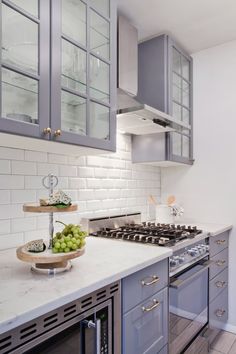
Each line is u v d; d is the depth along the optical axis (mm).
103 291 1010
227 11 1882
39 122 1090
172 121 1827
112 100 1492
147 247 1447
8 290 856
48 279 957
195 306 1771
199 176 2520
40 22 1100
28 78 1076
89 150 1479
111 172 2100
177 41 2309
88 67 1346
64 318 860
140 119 1747
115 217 2016
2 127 958
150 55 2229
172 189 2654
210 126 2471
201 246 1812
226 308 2305
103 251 1360
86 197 1859
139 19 1971
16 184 1419
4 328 667
